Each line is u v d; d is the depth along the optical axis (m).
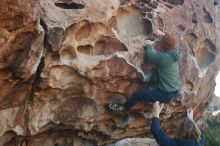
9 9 5.39
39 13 5.74
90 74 6.39
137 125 7.36
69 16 6.05
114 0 6.48
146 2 7.19
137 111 7.09
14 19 5.48
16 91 6.01
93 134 7.12
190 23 7.60
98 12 6.29
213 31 8.04
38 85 6.14
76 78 6.38
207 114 10.94
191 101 7.76
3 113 6.04
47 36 5.90
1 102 5.95
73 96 6.57
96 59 6.41
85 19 6.19
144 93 6.71
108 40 6.52
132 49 6.68
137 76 6.75
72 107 6.64
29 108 6.30
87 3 6.21
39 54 5.84
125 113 7.07
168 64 6.53
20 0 5.43
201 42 7.88
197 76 7.67
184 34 7.47
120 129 7.27
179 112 7.83
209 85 8.24
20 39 5.67
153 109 6.99
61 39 6.00
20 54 5.75
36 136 6.59
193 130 5.48
